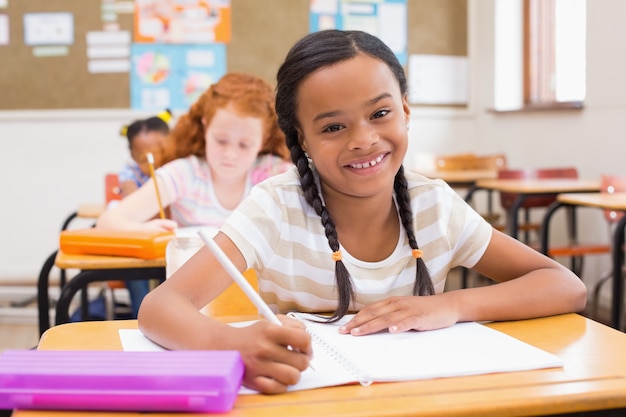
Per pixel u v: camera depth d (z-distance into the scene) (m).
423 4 5.17
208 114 2.11
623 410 0.68
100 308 2.82
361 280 1.06
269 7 4.91
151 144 3.16
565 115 4.39
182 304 0.88
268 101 2.10
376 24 5.09
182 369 0.66
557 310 1.00
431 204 1.12
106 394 0.65
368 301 1.07
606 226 3.94
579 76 4.36
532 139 4.73
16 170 4.84
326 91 0.94
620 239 2.72
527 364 0.75
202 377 0.64
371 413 0.63
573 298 1.02
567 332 0.91
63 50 4.77
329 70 0.95
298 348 0.72
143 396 0.64
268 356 0.71
